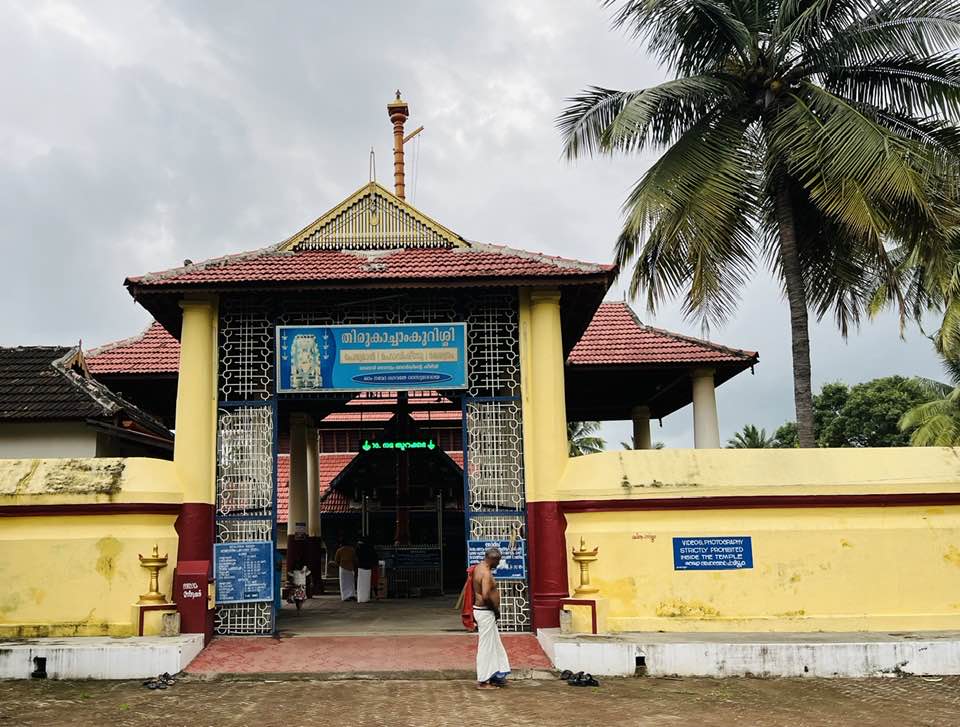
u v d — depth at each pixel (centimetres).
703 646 1002
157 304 1268
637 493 1116
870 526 1123
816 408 5172
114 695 923
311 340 1226
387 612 1538
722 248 1450
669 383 1945
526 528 1198
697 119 1502
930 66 1392
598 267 1216
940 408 2959
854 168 1267
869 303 1892
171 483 1160
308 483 2159
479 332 1253
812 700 884
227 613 1181
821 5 1348
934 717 813
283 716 825
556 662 1012
